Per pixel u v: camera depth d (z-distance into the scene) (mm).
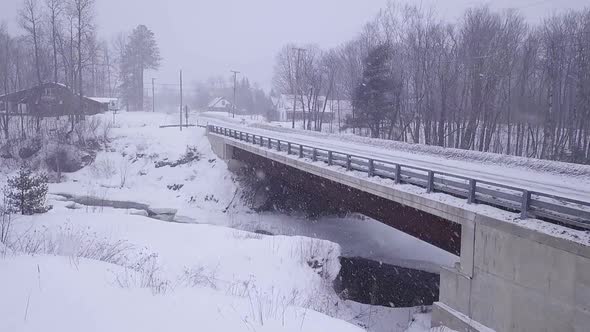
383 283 23328
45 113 55344
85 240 16969
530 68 46562
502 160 23078
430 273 24922
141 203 38938
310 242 19562
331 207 33969
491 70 41969
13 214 22219
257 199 38250
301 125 72625
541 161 21078
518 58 46656
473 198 15000
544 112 44875
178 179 42938
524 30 48312
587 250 10508
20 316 6301
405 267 25891
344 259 27234
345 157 23172
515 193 14992
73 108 52375
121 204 38531
